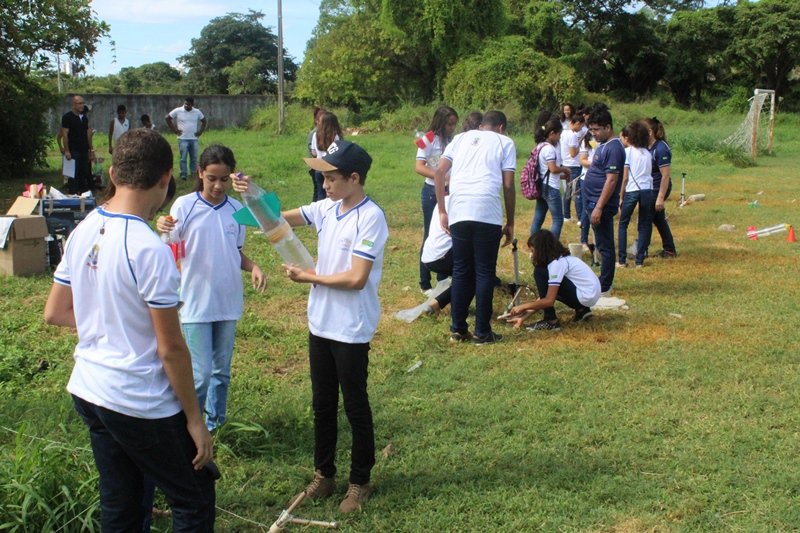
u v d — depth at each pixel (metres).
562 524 3.71
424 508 3.84
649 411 5.00
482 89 35.44
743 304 7.59
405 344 6.32
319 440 3.90
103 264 2.56
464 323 6.46
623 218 9.30
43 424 4.60
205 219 4.16
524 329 6.88
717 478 4.12
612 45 51.69
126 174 2.61
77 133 14.29
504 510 3.82
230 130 38.62
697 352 6.14
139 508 2.87
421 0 37.62
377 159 22.02
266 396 5.24
